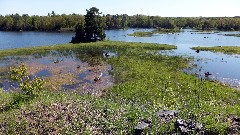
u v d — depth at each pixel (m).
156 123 15.13
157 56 56.16
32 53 64.44
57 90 33.56
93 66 47.62
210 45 90.81
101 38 91.69
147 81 34.41
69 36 128.88
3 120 17.14
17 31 172.38
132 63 47.69
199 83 33.78
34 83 24.33
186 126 14.61
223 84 35.81
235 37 129.88
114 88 31.41
